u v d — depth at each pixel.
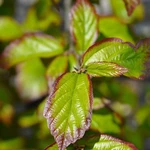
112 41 0.53
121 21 0.67
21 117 0.83
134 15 0.80
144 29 1.11
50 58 0.66
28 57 0.65
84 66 0.52
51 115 0.49
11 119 0.91
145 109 0.93
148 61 0.52
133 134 0.88
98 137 0.52
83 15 0.60
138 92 1.16
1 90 0.92
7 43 0.90
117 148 0.51
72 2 0.75
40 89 0.79
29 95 0.79
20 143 0.89
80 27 0.60
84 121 0.48
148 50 0.52
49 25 0.84
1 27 0.82
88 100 0.49
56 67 0.61
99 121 0.61
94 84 0.64
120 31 0.66
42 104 0.69
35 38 0.65
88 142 0.52
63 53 0.63
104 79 0.64
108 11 0.89
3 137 0.91
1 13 0.97
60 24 0.84
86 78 0.50
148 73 0.52
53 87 0.50
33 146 0.88
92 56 0.52
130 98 0.93
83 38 0.60
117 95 0.89
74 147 0.52
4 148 0.89
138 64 0.52
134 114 0.96
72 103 0.49
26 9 1.18
